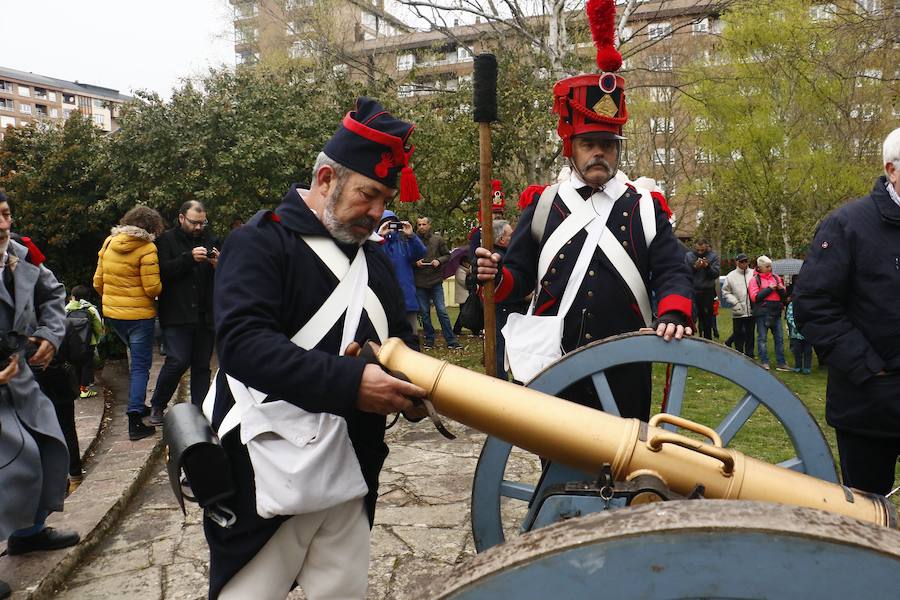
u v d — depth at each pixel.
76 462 4.35
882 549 1.01
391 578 3.05
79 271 12.09
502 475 2.16
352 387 1.54
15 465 2.88
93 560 3.34
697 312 10.27
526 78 12.83
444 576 1.17
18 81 104.88
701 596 1.05
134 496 4.19
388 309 1.90
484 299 2.73
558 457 1.62
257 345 1.58
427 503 3.90
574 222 2.60
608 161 2.57
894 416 2.44
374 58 17.05
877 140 22.06
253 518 1.70
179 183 10.68
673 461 1.55
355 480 1.73
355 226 1.76
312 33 18.31
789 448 4.84
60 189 12.01
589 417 1.60
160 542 3.53
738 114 22.55
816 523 1.05
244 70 11.83
